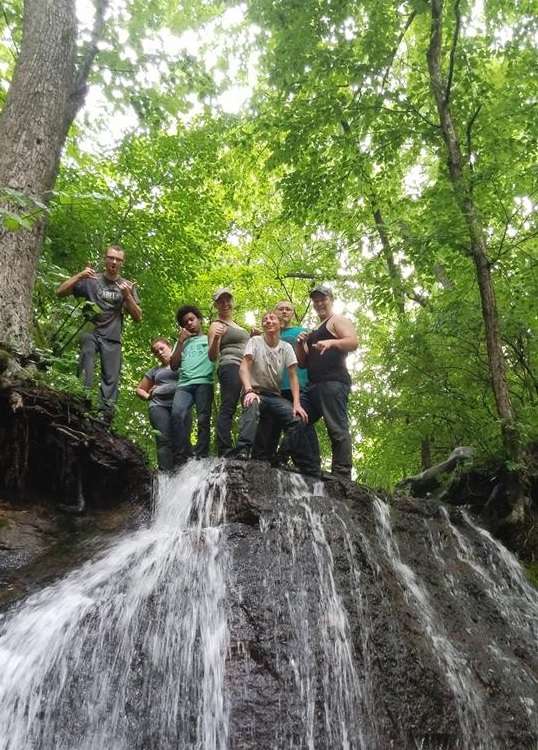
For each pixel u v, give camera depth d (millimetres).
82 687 3914
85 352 6695
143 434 10398
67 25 8180
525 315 8984
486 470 8188
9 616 4441
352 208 12102
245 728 3705
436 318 9594
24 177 7047
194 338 7660
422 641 4863
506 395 8031
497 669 5129
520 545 7539
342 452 6746
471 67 9656
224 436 6941
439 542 6637
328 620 4516
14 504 5707
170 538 5102
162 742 3719
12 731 3674
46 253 9336
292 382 6746
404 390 10164
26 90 7574
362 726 4043
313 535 5129
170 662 4062
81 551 5438
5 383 5453
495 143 9266
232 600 4402
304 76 10391
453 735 4340
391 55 10344
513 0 9906
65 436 5848
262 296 17953
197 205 12516
